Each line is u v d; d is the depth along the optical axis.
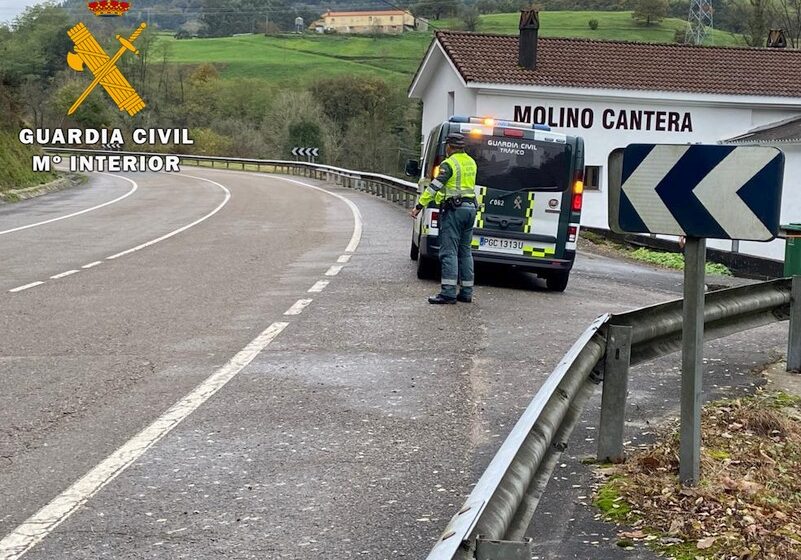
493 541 3.05
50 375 7.80
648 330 6.14
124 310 10.92
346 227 22.52
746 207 4.83
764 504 5.07
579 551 4.47
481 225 13.36
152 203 32.00
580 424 6.64
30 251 17.19
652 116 32.78
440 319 10.58
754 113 33.62
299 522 4.80
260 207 29.84
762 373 8.45
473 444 6.11
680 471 5.23
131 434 6.23
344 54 93.31
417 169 15.31
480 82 31.33
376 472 5.57
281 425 6.47
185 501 5.07
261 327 9.93
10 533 4.62
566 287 14.18
